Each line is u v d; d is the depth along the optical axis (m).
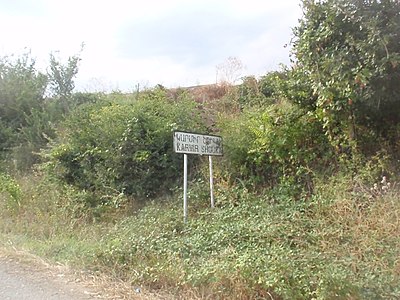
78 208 8.70
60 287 4.94
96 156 9.34
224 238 5.81
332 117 6.53
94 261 5.71
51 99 15.15
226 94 11.34
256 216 6.39
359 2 5.61
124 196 8.56
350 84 5.80
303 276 4.26
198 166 8.60
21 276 5.37
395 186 5.96
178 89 12.56
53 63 15.59
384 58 5.43
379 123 6.65
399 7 5.46
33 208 9.23
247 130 7.98
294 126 7.18
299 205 6.39
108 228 7.56
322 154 7.08
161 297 4.62
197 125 8.98
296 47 6.77
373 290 3.98
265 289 4.29
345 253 4.90
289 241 5.46
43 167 10.64
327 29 6.02
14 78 15.34
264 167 7.63
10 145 14.15
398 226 5.07
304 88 6.99
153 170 8.75
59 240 7.07
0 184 10.88
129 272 5.31
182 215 7.22
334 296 3.94
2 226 8.23
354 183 6.26
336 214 5.80
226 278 4.55
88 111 10.81
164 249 5.74
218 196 7.55
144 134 8.94
